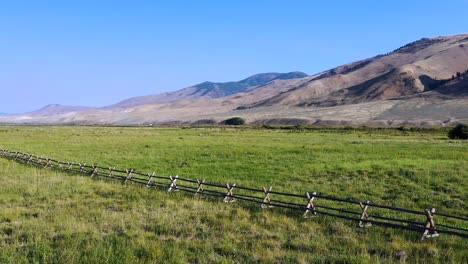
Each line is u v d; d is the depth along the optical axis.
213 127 136.88
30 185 25.14
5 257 12.29
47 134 86.88
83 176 30.09
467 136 67.00
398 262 12.21
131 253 12.70
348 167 31.36
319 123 188.00
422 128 104.12
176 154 44.62
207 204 20.20
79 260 12.27
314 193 18.41
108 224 16.30
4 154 46.19
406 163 32.72
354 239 14.50
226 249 13.42
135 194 22.80
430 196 22.39
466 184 24.69
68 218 17.05
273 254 12.94
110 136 77.88
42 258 12.40
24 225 15.88
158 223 16.47
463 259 12.58
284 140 64.38
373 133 91.12
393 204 20.94
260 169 32.56
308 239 14.55
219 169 33.22
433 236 14.95
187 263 12.41
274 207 19.69
